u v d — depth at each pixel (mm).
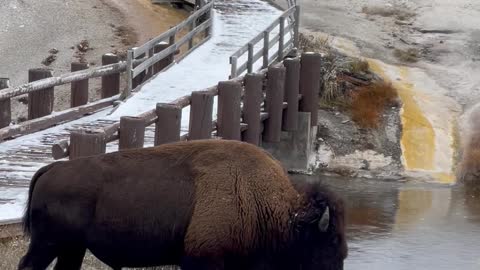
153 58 21625
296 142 24109
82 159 8312
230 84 16141
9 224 10875
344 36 33906
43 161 14438
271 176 8094
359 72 29594
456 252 17266
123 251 8148
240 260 8023
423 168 25750
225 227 7875
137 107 19328
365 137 26922
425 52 33250
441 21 35719
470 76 31453
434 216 20641
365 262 16344
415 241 18062
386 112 28375
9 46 32188
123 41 33000
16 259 10078
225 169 8023
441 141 27172
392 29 35062
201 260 7906
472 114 28688
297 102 21922
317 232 7922
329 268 7941
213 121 16547
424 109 28859
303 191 8094
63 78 18188
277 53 24500
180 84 21047
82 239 8172
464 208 21625
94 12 35094
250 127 18109
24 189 12602
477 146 26469
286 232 7973
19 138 16469
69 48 32250
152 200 8016
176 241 8016
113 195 8062
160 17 35781
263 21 28531
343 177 25109
